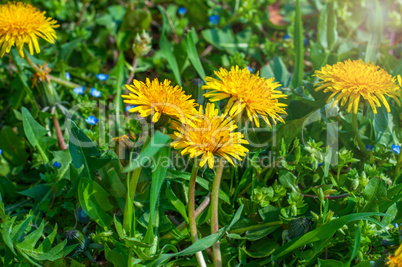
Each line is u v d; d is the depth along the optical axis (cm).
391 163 42
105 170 40
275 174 43
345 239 40
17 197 46
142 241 38
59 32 54
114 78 52
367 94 39
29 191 44
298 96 43
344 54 48
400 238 38
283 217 40
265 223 40
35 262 39
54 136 49
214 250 39
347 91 39
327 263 38
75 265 39
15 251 39
